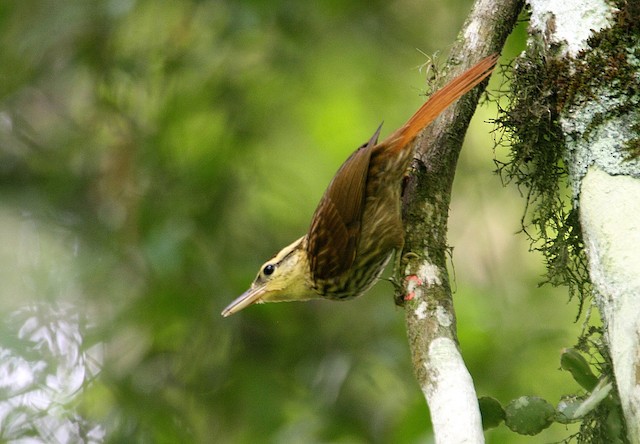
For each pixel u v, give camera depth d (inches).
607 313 195.0
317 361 454.0
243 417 442.0
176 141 468.4
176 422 426.6
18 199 466.0
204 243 447.5
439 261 260.2
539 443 390.3
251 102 491.5
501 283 464.1
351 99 531.8
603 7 214.2
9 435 404.2
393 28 508.1
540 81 238.7
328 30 497.7
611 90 208.1
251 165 477.7
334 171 544.7
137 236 454.9
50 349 420.8
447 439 207.6
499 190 497.7
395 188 296.4
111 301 448.5
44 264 445.1
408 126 282.7
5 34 478.3
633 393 182.7
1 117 485.4
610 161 203.8
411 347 240.5
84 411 420.5
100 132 476.7
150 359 449.1
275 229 495.8
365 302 473.4
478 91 281.6
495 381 418.9
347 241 332.5
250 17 452.4
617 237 196.2
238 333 454.3
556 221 264.4
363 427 447.8
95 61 474.3
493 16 282.7
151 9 478.0
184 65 472.4
